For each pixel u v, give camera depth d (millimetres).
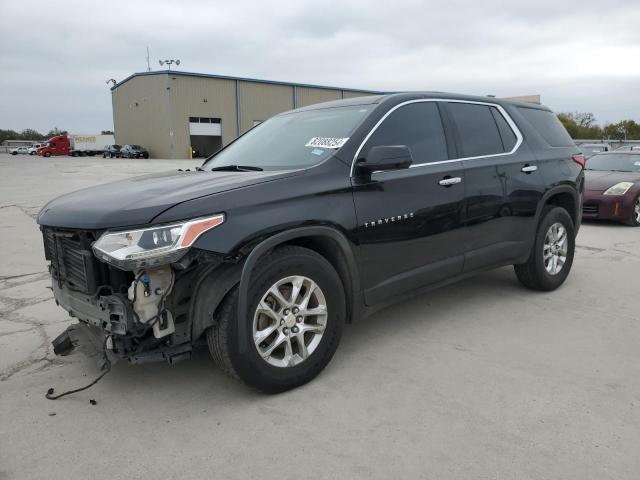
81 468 2508
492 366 3521
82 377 3502
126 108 63812
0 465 2537
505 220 4531
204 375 3479
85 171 28156
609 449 2566
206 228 2779
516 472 2406
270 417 2926
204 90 56250
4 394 3271
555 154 5148
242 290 2861
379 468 2459
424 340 3986
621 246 7691
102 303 2820
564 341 3941
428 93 4250
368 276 3535
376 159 3330
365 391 3199
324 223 3219
